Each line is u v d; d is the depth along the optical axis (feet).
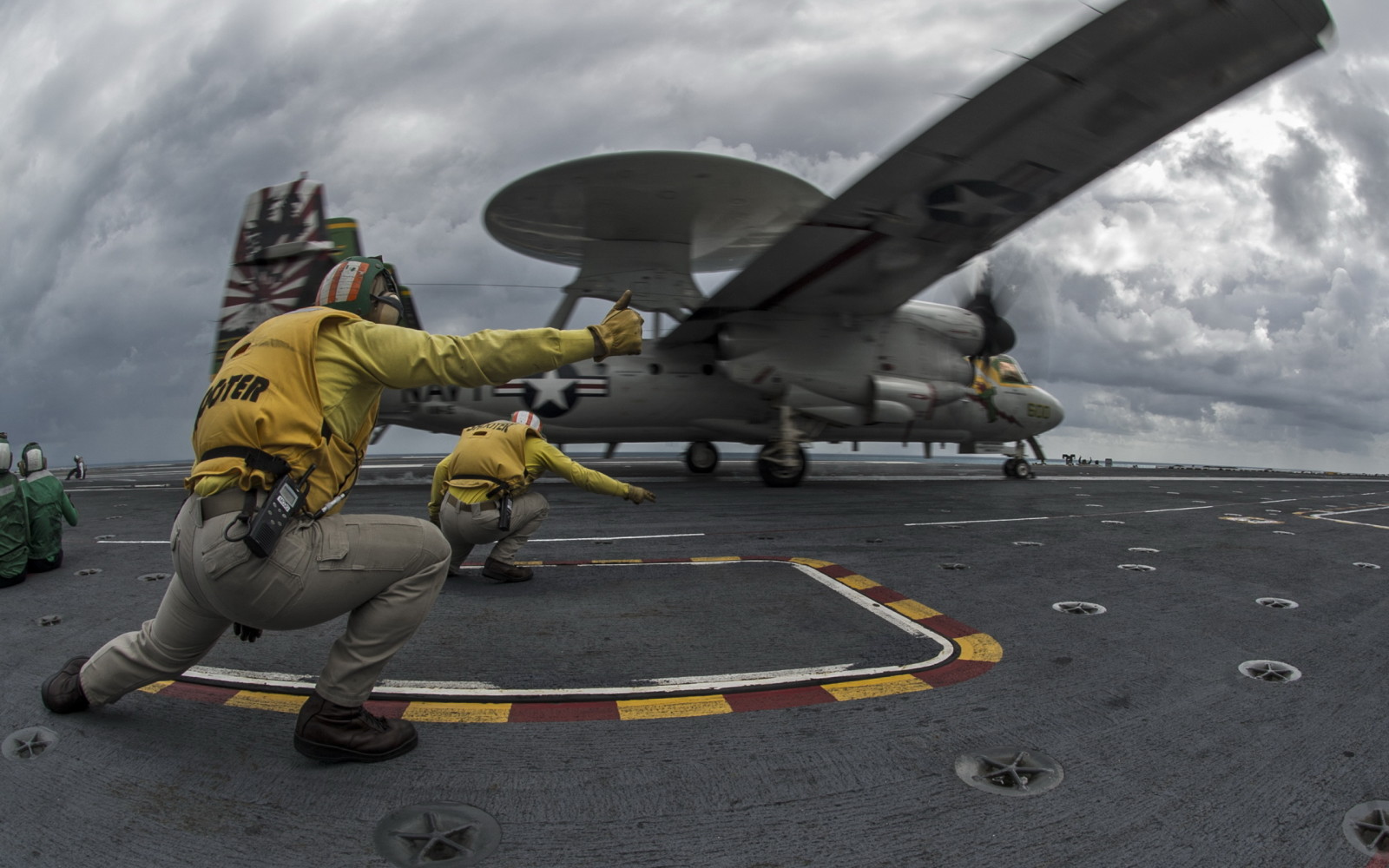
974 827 7.66
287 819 7.66
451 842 7.28
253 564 7.41
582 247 44.75
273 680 11.58
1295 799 8.28
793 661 12.90
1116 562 22.12
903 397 44.47
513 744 9.53
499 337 8.16
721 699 11.16
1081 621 15.57
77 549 24.20
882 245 35.94
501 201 38.17
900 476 64.39
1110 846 7.32
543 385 47.21
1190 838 7.49
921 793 8.35
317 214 33.55
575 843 7.32
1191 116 26.58
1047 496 43.83
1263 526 30.99
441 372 8.07
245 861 6.93
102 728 9.70
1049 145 28.12
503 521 17.70
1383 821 7.85
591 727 10.11
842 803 8.14
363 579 8.19
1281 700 11.20
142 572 20.24
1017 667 12.62
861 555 22.93
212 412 7.55
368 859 6.97
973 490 47.32
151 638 9.23
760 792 8.38
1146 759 9.25
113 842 7.21
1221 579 19.85
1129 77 24.50
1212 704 11.05
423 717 10.36
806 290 41.22
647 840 7.38
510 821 7.70
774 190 36.52
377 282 8.90
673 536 26.50
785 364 44.04
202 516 7.61
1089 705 10.98
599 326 8.53
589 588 18.35
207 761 8.86
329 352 7.96
